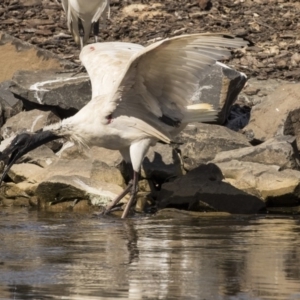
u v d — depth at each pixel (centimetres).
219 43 1224
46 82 1681
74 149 1521
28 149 1366
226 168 1430
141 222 1266
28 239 1123
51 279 910
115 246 1075
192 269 952
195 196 1366
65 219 1289
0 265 972
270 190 1386
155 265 973
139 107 1337
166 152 1492
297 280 902
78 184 1398
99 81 1406
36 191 1417
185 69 1283
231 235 1151
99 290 868
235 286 881
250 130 1628
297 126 1605
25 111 1688
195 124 1554
